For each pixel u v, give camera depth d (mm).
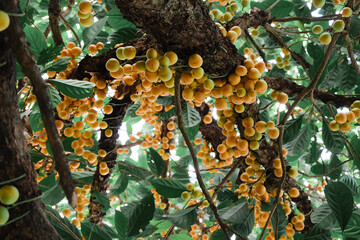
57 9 1334
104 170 1388
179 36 929
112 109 1362
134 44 1307
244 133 1215
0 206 736
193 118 1333
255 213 1403
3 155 741
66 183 709
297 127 1354
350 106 1325
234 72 1039
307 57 2012
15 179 754
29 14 1637
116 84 1324
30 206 782
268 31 1764
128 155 2459
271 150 1317
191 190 1237
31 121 1226
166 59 923
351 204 1176
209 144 1849
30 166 792
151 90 1075
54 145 708
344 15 1261
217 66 1020
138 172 1678
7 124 734
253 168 1351
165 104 1435
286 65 1812
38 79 704
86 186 1444
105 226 1290
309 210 1468
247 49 1703
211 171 1806
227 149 1344
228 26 1463
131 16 914
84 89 1061
